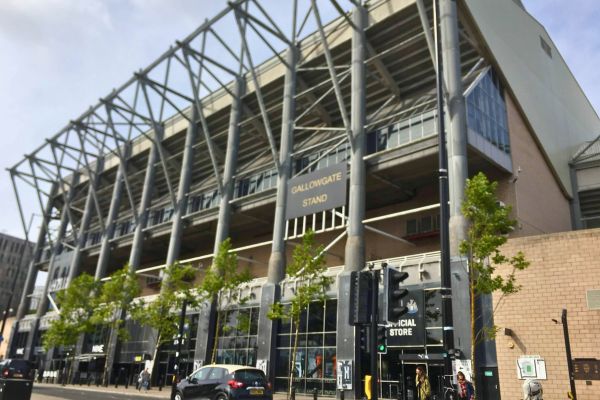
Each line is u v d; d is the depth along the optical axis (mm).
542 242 20938
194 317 38562
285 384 30812
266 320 32625
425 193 34688
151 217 50812
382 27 34656
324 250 28594
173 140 51812
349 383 26766
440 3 30656
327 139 38406
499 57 32812
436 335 24766
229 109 45594
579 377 18750
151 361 38469
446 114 28359
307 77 40469
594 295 19203
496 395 20938
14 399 11156
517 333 20703
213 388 15836
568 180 38531
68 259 61062
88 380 42875
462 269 24203
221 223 40469
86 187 66000
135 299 46375
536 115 36094
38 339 59250
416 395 24953
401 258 27922
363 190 31375
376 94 38469
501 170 30719
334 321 29391
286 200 36094
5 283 111750
